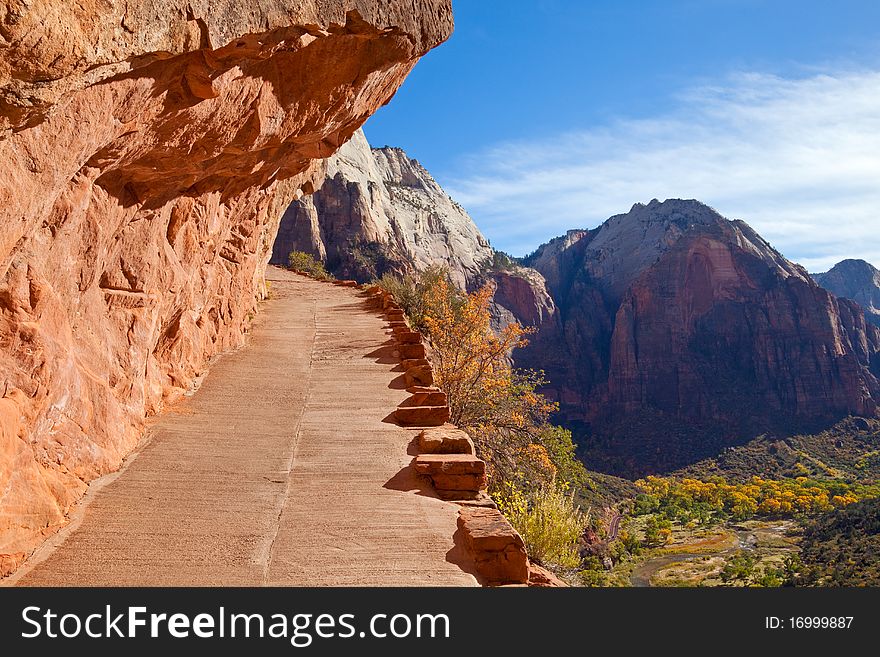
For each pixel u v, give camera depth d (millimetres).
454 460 5855
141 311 6555
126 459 5875
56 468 4727
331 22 5160
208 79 4535
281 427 7250
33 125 3234
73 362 4973
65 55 2951
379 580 4082
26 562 4043
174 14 3617
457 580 4129
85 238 5195
